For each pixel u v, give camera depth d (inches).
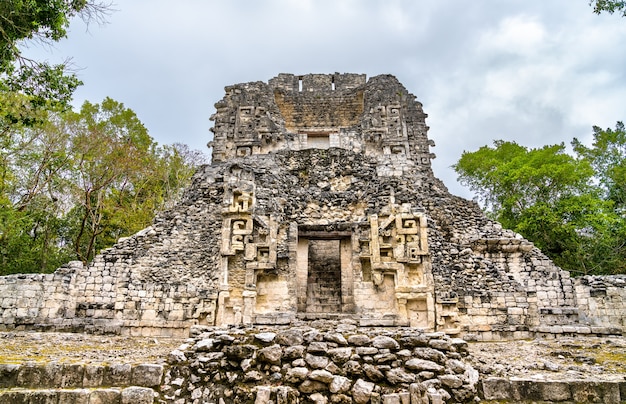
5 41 408.8
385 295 525.0
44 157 850.8
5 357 290.5
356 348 253.3
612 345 388.5
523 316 511.5
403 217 544.4
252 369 250.5
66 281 540.7
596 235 862.5
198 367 251.6
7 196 829.2
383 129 840.3
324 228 567.8
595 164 1075.9
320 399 233.8
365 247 549.6
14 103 625.6
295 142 853.2
